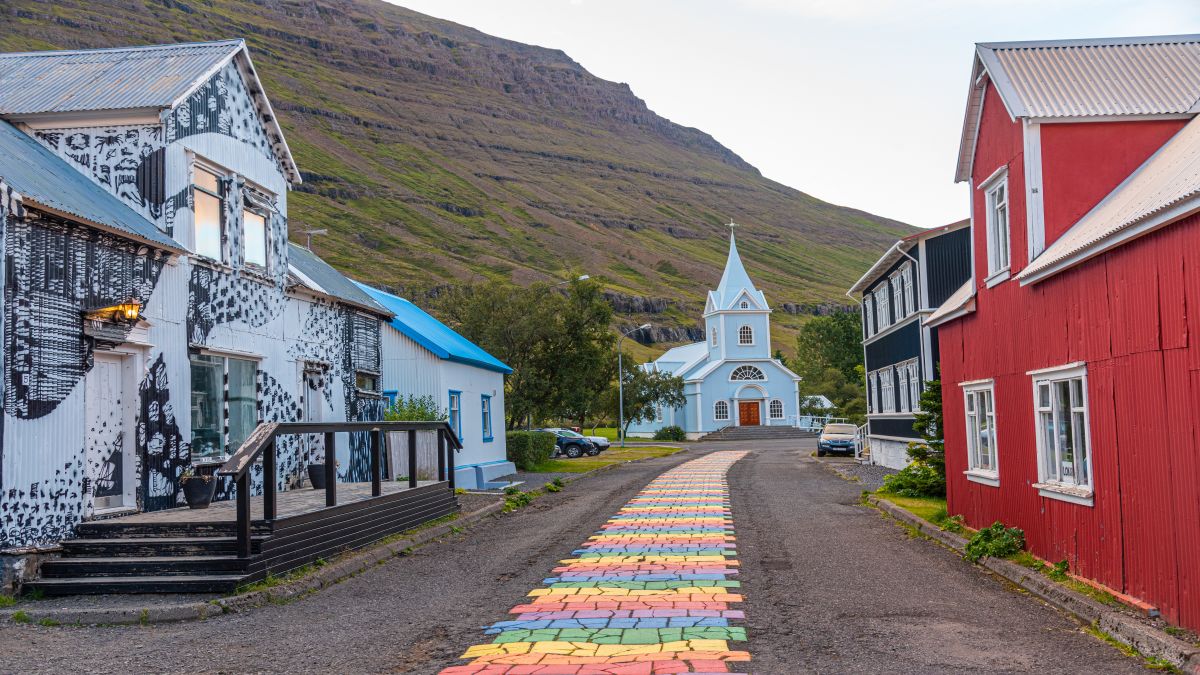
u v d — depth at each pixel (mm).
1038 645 7473
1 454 10117
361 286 27344
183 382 13805
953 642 7574
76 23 198375
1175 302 7633
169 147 13672
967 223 28859
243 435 15789
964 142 14125
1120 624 7746
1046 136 11344
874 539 14102
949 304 16109
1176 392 7625
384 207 191625
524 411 38469
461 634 8188
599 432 88750
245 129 16234
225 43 15750
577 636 7930
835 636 7805
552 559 12555
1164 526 7859
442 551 14039
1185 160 9422
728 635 7859
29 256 10617
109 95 13859
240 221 15867
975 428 14438
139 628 8969
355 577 11758
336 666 7223
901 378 32781
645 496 22375
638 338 155875
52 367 10945
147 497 12789
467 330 38281
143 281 12859
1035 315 11305
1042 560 11180
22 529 10406
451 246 180500
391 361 25594
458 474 26109
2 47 171875
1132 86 11867
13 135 13031
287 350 17594
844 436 42875
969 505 14820
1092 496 9539
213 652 7836
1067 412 10523
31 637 8570
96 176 13617
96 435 11992
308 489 17188
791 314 193750
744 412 75750
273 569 10883
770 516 17453
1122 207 9766
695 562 11906
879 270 34344
